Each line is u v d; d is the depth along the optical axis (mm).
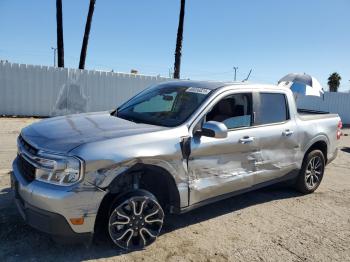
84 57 18250
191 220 5004
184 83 5281
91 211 3578
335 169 8750
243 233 4734
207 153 4477
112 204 3844
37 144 3744
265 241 4559
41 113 15305
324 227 5141
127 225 3910
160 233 4523
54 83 15305
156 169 4008
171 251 4090
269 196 6273
